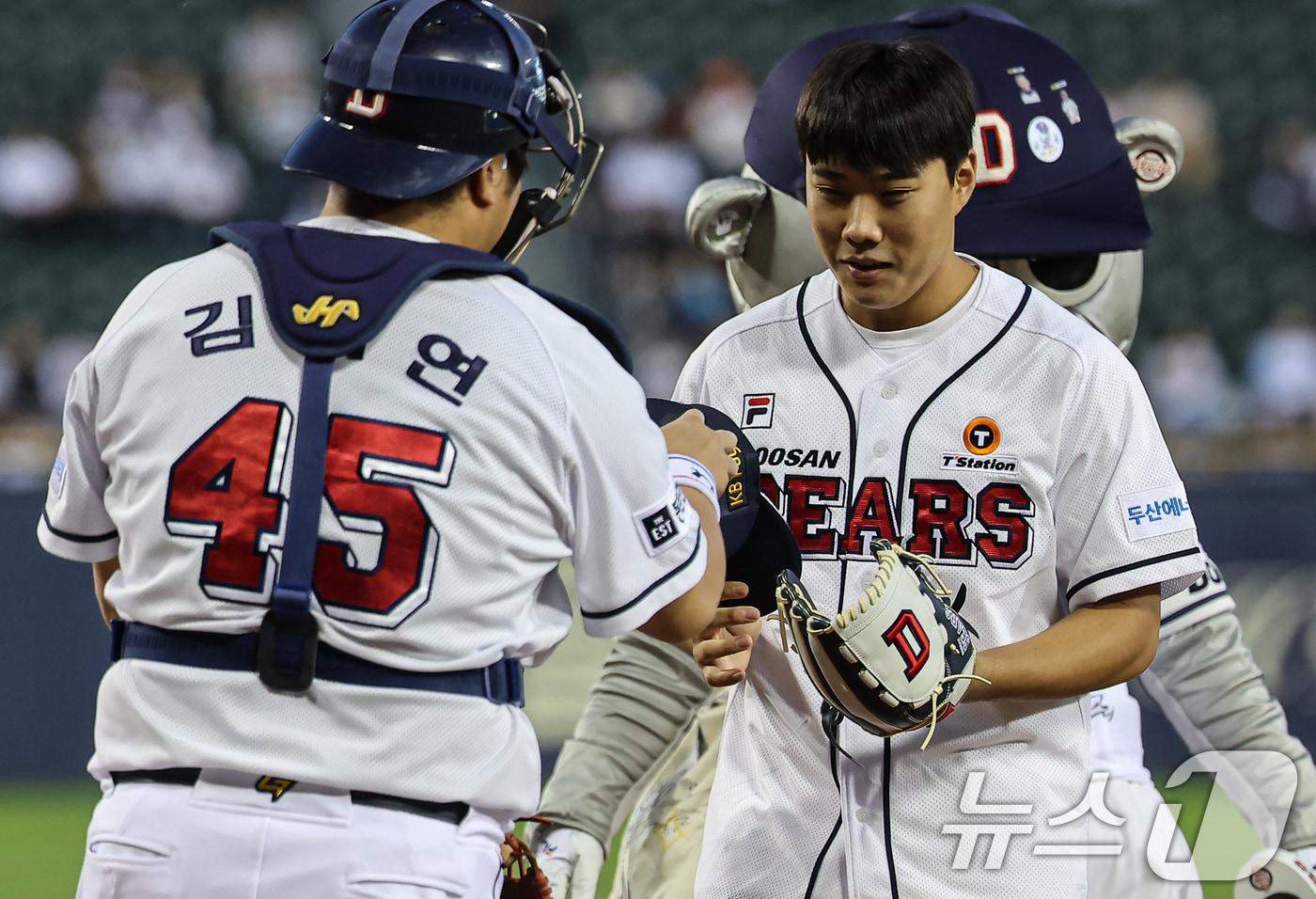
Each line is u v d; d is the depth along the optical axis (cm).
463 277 787
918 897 906
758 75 5206
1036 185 1071
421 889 753
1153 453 894
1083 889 923
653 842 1080
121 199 4609
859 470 920
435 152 797
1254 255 4666
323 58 846
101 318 4509
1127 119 1205
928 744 905
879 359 927
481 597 765
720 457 879
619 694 1126
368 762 750
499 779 776
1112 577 888
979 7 1192
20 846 2419
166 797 760
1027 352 905
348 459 751
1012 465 894
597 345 809
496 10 838
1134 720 1175
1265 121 4997
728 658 898
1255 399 4238
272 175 4838
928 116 848
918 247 866
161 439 774
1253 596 2628
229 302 786
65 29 5081
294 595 740
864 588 914
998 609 899
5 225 4553
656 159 4684
